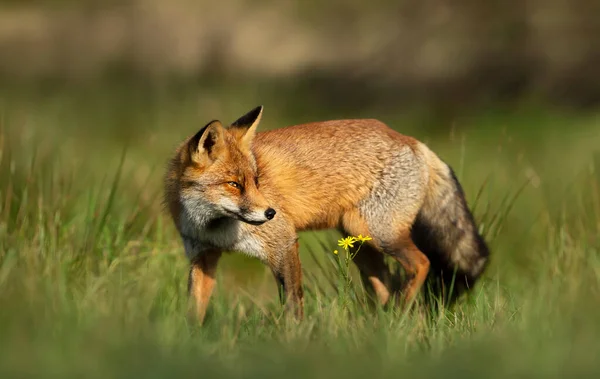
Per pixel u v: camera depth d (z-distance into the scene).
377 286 10.40
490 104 30.27
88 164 16.50
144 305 7.91
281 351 6.62
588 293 8.41
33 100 28.27
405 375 5.89
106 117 25.50
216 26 40.72
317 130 9.95
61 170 12.59
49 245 9.37
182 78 35.97
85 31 41.47
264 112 29.05
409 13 36.09
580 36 31.69
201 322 8.66
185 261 11.16
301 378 5.83
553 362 5.96
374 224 10.05
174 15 40.97
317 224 10.05
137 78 35.34
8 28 43.75
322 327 7.55
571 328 7.04
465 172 17.73
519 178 17.11
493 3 33.56
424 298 10.15
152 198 12.05
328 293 10.58
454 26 34.34
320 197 9.79
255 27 40.97
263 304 10.23
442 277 10.36
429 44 34.44
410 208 10.21
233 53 39.53
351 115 30.78
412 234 10.73
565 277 9.98
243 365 6.15
